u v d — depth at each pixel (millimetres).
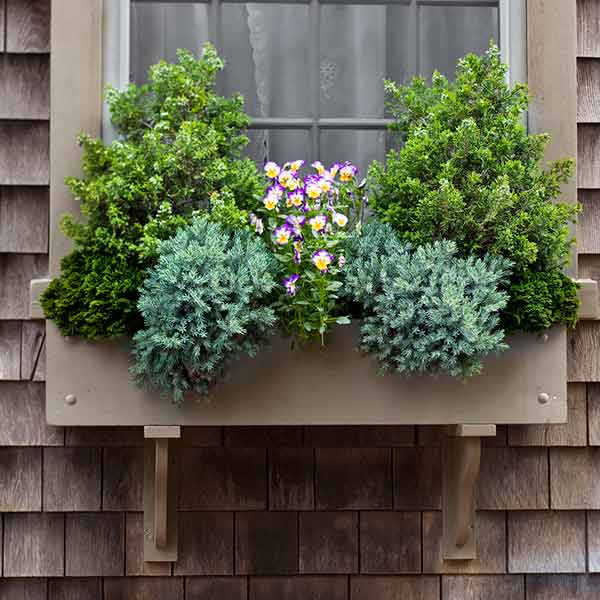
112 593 2500
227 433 2527
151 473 2488
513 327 2250
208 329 2121
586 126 2547
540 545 2537
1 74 2498
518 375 2273
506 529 2537
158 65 2377
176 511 2494
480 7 2529
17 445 2494
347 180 2305
